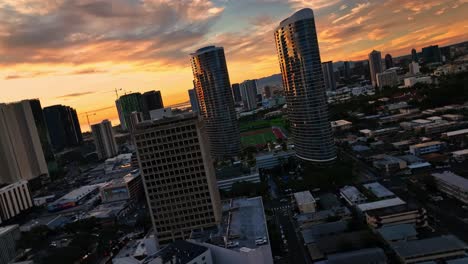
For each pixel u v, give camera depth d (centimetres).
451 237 18238
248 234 19462
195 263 17062
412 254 17212
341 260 17738
